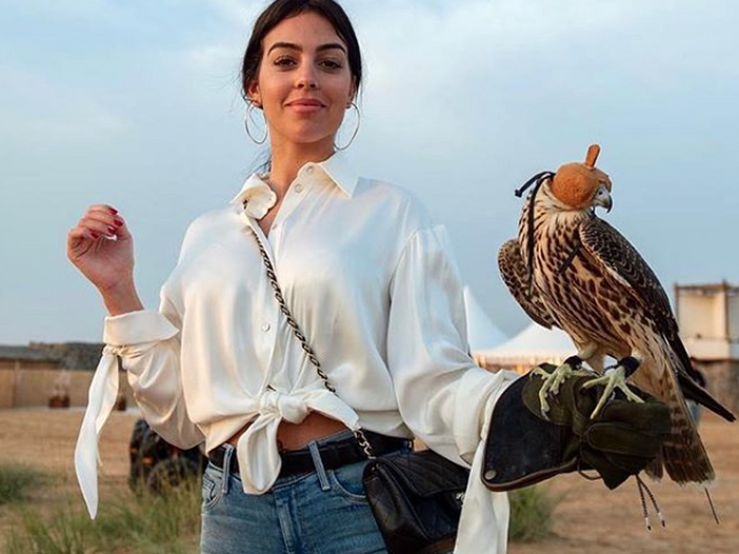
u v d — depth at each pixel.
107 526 7.79
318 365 2.44
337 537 2.41
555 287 2.56
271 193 2.65
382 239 2.53
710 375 39.41
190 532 7.78
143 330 2.67
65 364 57.97
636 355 2.54
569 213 2.50
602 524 9.45
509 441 2.23
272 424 2.42
